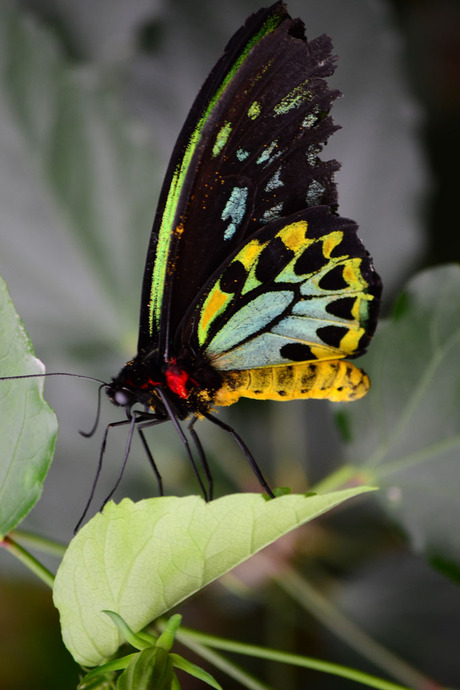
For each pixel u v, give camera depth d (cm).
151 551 81
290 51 83
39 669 92
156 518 81
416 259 91
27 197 88
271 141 84
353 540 90
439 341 86
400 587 89
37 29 88
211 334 85
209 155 83
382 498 86
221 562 81
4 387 82
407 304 86
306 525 90
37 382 82
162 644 81
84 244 89
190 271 84
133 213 88
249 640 91
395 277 91
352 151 91
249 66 83
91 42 91
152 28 91
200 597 91
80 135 88
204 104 83
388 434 86
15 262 89
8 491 82
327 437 91
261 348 85
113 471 90
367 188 91
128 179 88
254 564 89
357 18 91
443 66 94
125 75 91
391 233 91
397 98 91
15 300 89
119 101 90
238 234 84
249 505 80
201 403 85
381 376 86
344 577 90
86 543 81
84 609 81
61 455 90
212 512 80
